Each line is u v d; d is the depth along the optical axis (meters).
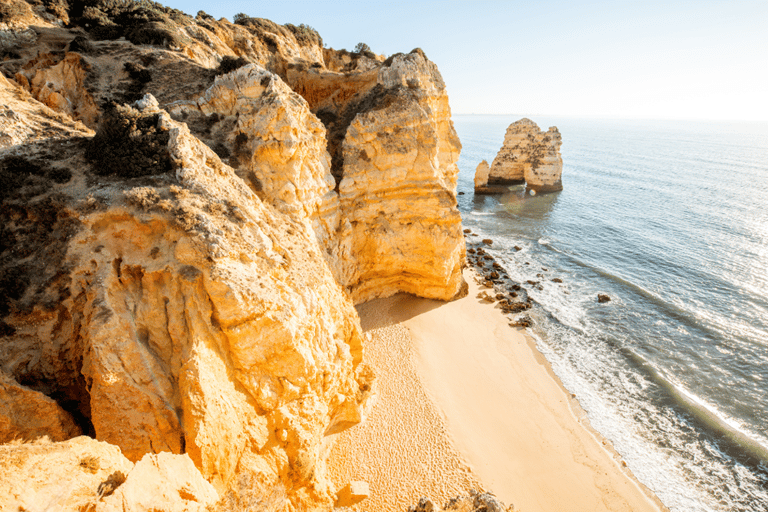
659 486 20.22
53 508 8.48
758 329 31.75
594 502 19.30
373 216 33.22
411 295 36.19
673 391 25.86
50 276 14.65
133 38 31.19
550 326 33.34
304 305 18.11
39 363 13.90
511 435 22.53
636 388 26.47
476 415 23.58
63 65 26.66
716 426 23.31
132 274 14.92
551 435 22.77
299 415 16.64
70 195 16.22
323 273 21.69
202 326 14.45
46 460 9.48
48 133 19.31
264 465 15.00
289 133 23.88
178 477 10.93
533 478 20.19
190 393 13.09
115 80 27.48
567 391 26.22
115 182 16.92
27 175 16.75
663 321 33.69
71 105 25.61
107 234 15.54
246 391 15.48
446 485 19.19
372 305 34.41
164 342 14.55
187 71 29.22
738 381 26.67
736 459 21.50
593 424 23.72
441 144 38.81
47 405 12.75
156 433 13.27
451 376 26.50
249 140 24.47
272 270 17.03
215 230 15.59
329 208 29.45
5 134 17.98
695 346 30.33
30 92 25.08
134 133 17.53
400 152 32.03
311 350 18.00
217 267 14.77
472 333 31.66
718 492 19.92
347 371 21.58
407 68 33.97
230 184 19.03
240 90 25.02
